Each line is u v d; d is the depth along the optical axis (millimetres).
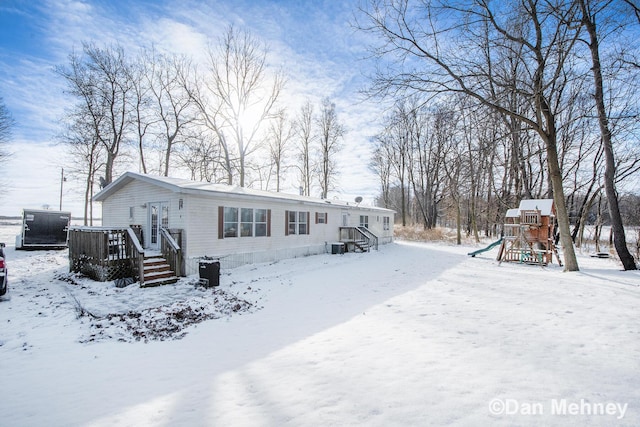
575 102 15211
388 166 39219
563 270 10188
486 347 4113
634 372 3303
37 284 9453
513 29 9648
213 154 26516
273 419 2725
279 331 5391
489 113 9430
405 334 4766
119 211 13625
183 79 24234
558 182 10039
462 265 12219
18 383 3742
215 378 3697
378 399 2961
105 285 9156
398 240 28547
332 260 14742
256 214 13719
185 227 10742
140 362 4320
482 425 2480
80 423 2855
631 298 6273
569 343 4152
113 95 22453
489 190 25812
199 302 7617
